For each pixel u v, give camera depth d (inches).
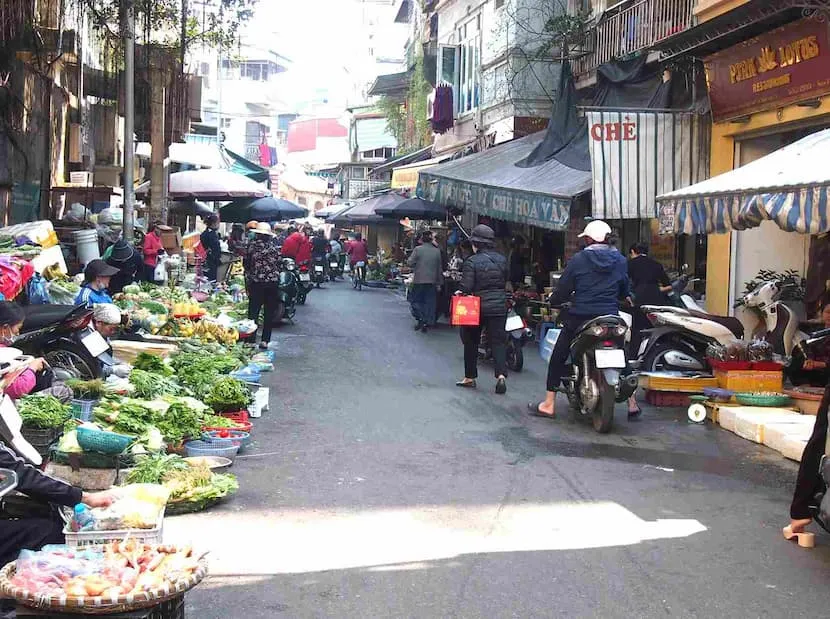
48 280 441.7
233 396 342.3
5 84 557.6
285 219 1085.1
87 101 860.0
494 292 444.1
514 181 673.6
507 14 940.0
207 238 844.0
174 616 152.3
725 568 211.5
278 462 302.7
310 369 511.8
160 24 741.9
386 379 483.8
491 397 436.1
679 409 418.6
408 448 327.0
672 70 599.5
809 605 190.2
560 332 387.2
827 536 236.1
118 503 181.8
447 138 1237.1
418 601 189.0
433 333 727.1
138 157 1111.0
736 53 506.6
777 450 332.5
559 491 274.8
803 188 301.0
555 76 925.8
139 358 362.9
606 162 548.7
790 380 415.5
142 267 589.6
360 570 206.1
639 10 679.1
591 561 214.7
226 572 203.0
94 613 138.6
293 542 223.9
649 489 279.0
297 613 181.8
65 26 633.0
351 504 256.8
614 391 356.2
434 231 1242.6
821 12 425.1
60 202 743.7
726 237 545.3
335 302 1034.7
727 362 399.2
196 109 821.9
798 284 478.6
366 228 2011.6
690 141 555.8
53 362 344.2
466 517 246.8
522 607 187.0
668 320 428.5
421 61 1453.0
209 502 249.4
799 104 470.3
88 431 239.5
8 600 155.0
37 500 177.2
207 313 533.3
